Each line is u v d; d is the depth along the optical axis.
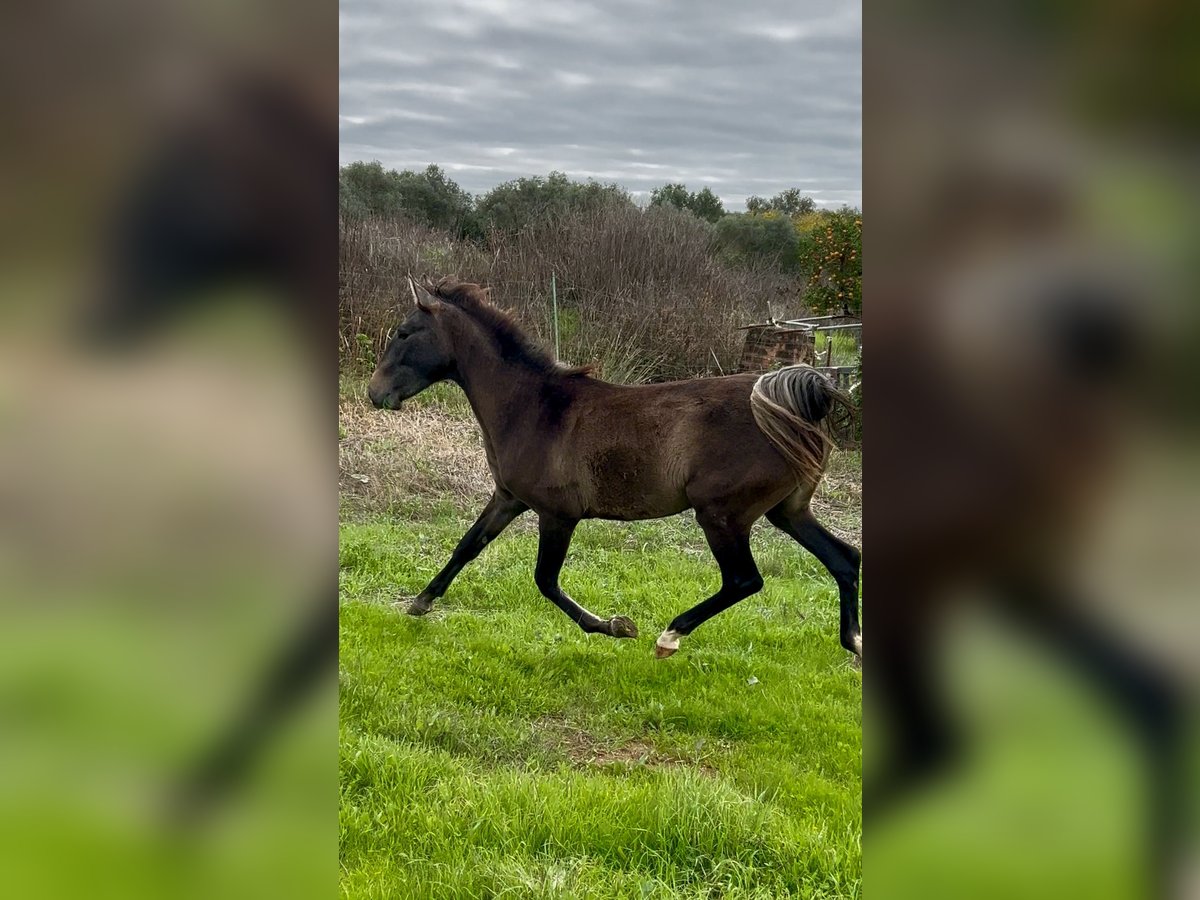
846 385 8.82
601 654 4.65
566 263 11.52
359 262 10.20
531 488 4.75
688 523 7.45
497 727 3.70
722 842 2.73
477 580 5.73
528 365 4.81
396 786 2.92
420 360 4.86
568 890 2.43
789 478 4.41
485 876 2.46
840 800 3.11
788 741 3.76
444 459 8.01
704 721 3.91
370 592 5.47
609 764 3.51
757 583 4.51
